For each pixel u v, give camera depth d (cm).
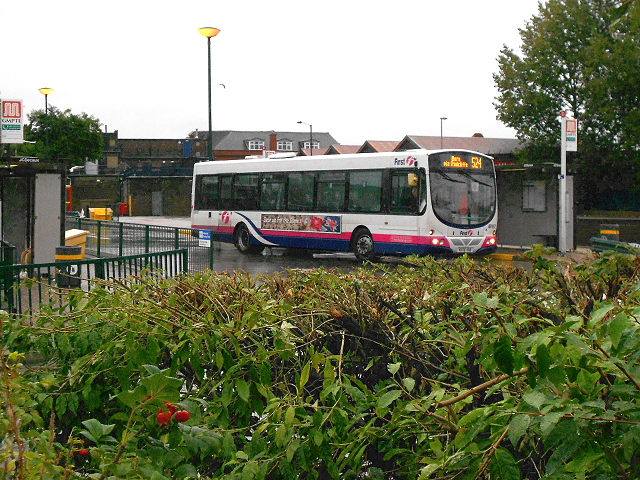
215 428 283
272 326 306
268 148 11581
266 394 278
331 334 324
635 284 316
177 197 8306
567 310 324
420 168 1998
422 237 1981
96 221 2283
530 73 4038
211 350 308
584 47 3903
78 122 7175
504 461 198
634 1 269
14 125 1803
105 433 224
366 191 2117
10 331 337
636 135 3741
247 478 251
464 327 315
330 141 12188
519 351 193
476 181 2045
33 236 1623
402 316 316
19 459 192
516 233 2759
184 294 344
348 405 273
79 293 362
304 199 2284
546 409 188
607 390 203
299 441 259
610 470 193
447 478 222
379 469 277
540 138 4069
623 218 3619
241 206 2492
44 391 314
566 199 2612
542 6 4084
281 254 2559
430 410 271
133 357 290
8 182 1719
